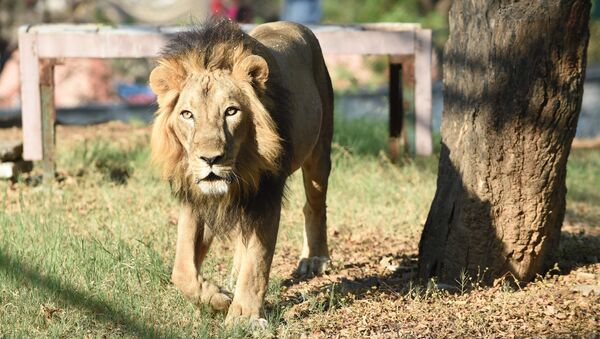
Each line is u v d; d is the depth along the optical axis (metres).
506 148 10.88
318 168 12.08
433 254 11.59
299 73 11.12
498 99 10.81
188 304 10.05
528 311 10.18
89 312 9.91
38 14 31.27
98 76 36.72
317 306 10.42
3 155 16.89
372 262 12.70
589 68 37.28
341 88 32.72
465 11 11.15
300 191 16.31
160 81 9.27
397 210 15.66
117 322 9.74
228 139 8.92
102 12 32.56
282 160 9.67
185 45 9.38
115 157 18.72
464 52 11.14
